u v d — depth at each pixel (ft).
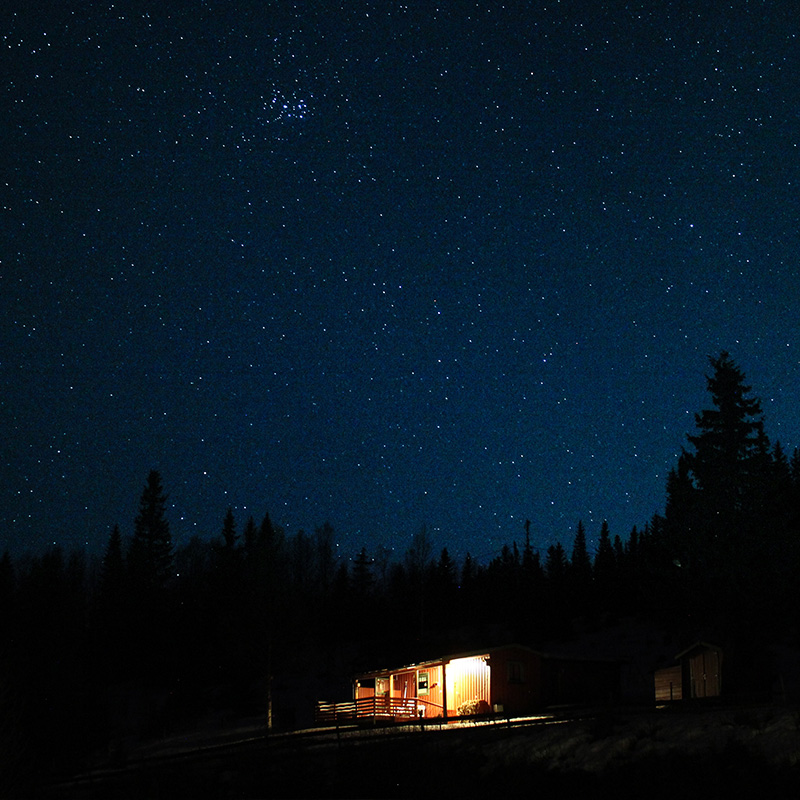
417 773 65.21
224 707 178.70
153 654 201.87
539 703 122.01
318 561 296.71
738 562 141.69
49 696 108.99
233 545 265.34
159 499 280.51
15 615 157.48
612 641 206.49
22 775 63.93
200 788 74.49
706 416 152.46
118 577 233.55
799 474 185.26
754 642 137.59
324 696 180.45
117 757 111.75
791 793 42.88
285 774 72.23
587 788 52.44
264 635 148.77
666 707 83.56
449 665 129.08
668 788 47.73
